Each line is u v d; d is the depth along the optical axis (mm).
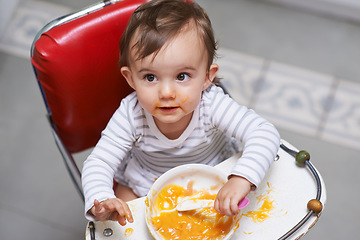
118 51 989
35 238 1527
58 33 941
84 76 979
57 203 1600
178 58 799
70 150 1128
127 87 1053
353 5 2043
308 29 2051
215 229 812
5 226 1546
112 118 964
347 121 1777
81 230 1548
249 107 1797
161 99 828
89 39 955
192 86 834
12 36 1967
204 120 969
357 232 1539
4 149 1698
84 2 2072
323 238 1521
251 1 2133
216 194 855
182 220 827
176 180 863
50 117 1078
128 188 1095
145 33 809
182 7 853
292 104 1809
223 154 1086
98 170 893
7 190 1616
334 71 1914
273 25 2053
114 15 968
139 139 976
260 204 855
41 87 1003
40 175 1652
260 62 1922
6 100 1813
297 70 1907
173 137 974
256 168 830
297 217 834
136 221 832
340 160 1688
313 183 882
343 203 1596
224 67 1892
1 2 1866
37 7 2043
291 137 1728
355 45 2008
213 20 2053
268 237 812
